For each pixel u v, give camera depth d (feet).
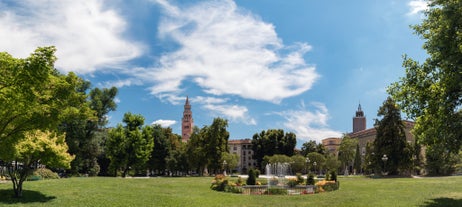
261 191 93.86
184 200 74.28
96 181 103.76
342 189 103.24
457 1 52.60
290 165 278.67
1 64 40.11
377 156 182.80
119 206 61.93
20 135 49.88
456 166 183.83
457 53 53.06
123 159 175.32
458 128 57.06
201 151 228.63
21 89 41.47
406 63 68.03
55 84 51.44
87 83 190.80
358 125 444.14
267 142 314.96
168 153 247.09
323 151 350.84
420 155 201.26
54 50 43.24
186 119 565.12
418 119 68.18
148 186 103.55
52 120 51.06
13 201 60.18
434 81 64.08
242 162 461.37
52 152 66.18
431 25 63.67
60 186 83.56
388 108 184.03
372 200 73.15
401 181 127.75
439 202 66.44
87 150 185.78
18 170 71.67
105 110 197.67
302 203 72.23
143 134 185.98
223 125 232.73
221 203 72.02
